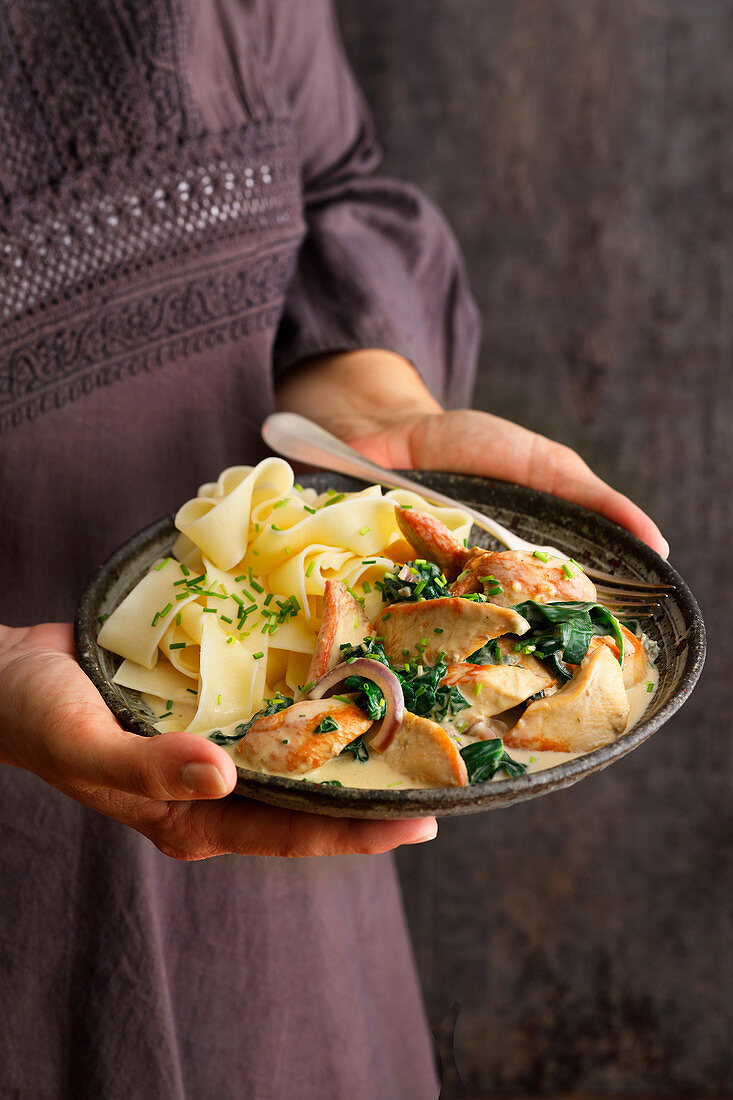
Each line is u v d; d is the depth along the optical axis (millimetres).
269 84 764
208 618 625
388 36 990
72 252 701
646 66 971
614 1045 1260
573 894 1217
